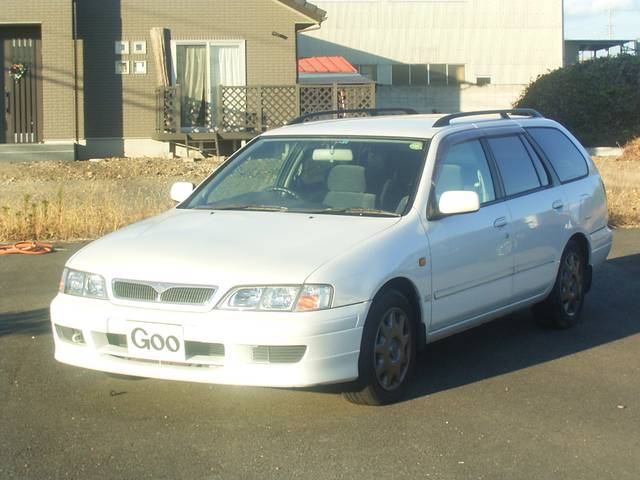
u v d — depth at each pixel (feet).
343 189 20.53
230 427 17.26
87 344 17.66
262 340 16.42
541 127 25.32
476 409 18.35
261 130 64.80
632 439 16.79
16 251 34.83
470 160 21.77
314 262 17.06
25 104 64.59
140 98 66.28
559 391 19.58
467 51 138.00
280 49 66.85
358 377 17.44
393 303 18.17
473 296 20.74
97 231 39.17
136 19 65.62
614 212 43.98
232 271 16.88
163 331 16.85
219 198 21.68
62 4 63.10
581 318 26.35
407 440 16.63
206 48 66.33
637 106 88.74
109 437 16.76
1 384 19.75
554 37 138.72
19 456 15.87
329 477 15.01
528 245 22.65
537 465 15.57
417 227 19.15
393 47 137.39
